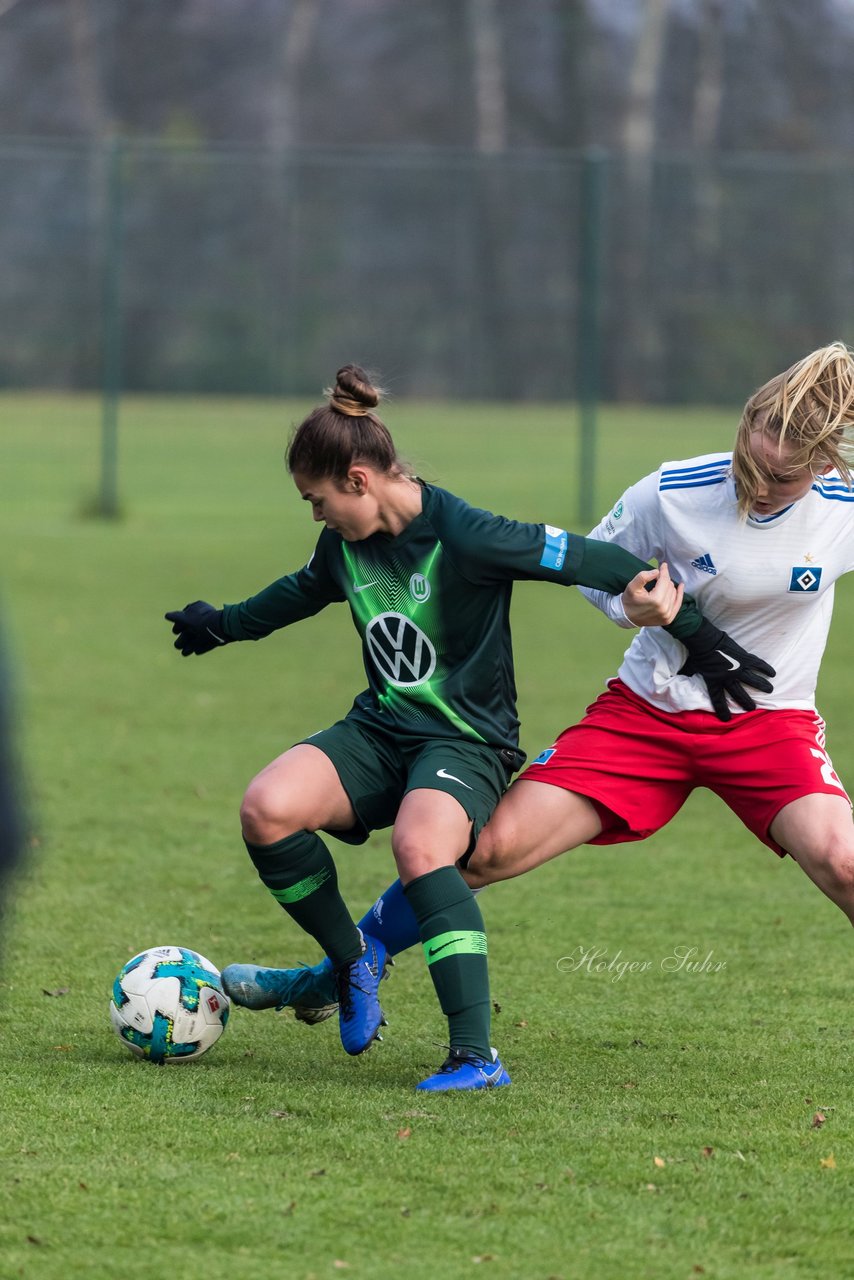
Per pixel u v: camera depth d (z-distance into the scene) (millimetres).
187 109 131125
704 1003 15664
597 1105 12578
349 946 13820
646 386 70500
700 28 125750
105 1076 13117
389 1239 10117
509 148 128125
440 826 13133
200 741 28000
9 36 129500
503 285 70938
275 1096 12656
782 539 13805
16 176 67375
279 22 130250
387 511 13492
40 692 31906
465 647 13711
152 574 47500
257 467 69625
